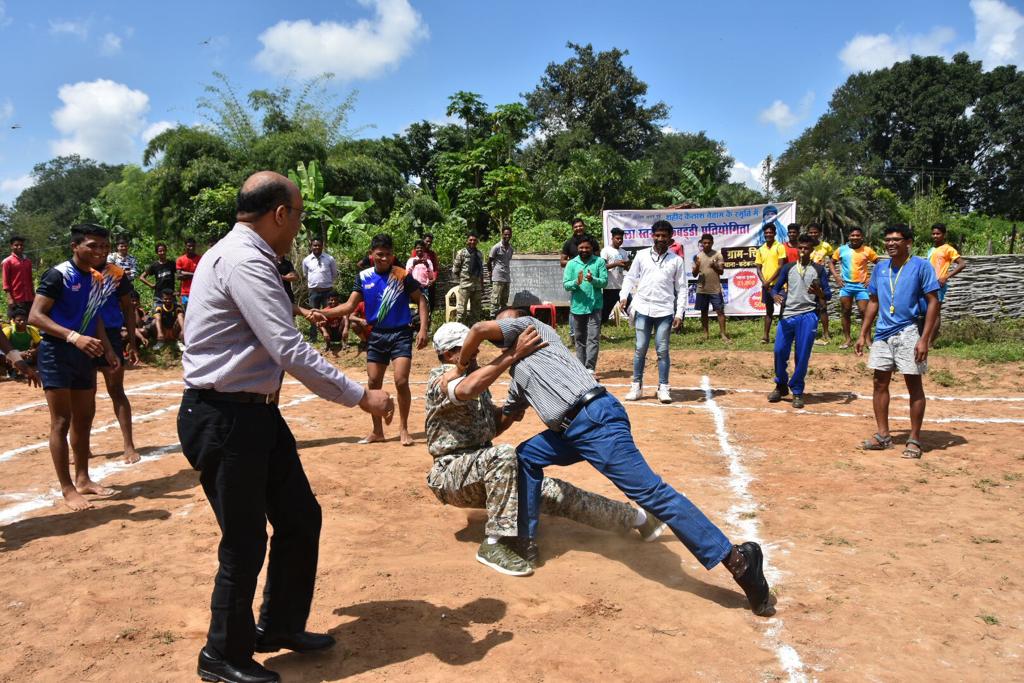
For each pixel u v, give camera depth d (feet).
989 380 33.68
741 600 12.48
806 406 28.94
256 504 9.72
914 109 202.18
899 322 21.01
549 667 10.40
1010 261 48.03
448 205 101.35
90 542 15.25
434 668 10.40
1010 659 10.51
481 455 13.94
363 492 18.20
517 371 13.60
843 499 17.28
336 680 10.15
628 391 32.40
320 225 69.82
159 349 45.75
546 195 109.50
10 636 11.43
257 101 94.99
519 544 13.87
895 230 20.90
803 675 10.14
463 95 113.60
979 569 13.35
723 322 44.14
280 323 9.29
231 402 9.50
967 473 19.26
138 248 89.86
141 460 21.68
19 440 24.56
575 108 187.01
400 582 13.10
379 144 105.50
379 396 10.09
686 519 11.98
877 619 11.66
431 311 53.47
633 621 11.77
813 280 28.22
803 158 212.02
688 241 52.70
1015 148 197.26
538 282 54.24
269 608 10.71
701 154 128.88
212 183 84.33
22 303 39.37
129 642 11.22
